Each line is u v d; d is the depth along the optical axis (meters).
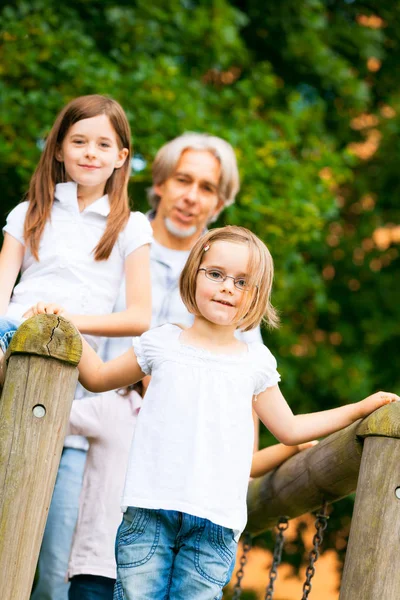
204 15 9.05
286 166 8.41
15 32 7.86
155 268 4.77
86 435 4.17
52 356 3.02
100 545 4.06
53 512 4.22
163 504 3.13
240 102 8.89
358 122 11.58
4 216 8.22
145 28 8.72
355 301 11.30
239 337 4.53
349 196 11.71
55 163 4.21
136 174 7.58
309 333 10.99
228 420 3.23
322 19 10.62
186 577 3.18
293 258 8.79
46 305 3.46
